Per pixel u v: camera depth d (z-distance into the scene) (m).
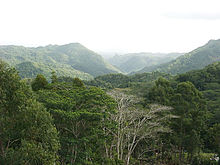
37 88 25.97
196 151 25.39
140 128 21.53
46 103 14.17
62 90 18.42
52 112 13.58
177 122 24.23
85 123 15.88
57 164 11.66
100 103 15.63
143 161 26.14
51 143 10.43
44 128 10.34
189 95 25.08
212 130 31.42
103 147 20.02
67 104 14.16
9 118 9.84
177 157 28.47
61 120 14.53
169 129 22.41
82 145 15.52
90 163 14.38
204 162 25.84
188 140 23.61
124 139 24.55
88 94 16.30
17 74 10.96
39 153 9.48
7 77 10.14
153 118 24.34
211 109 42.66
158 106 23.22
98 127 16.78
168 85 35.81
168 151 28.55
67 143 14.59
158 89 33.16
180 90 26.44
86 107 15.74
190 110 24.02
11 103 10.02
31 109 10.08
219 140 27.12
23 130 9.87
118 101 22.92
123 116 21.69
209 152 31.03
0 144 10.16
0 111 9.67
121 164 17.55
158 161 26.25
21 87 10.81
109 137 17.28
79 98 15.99
